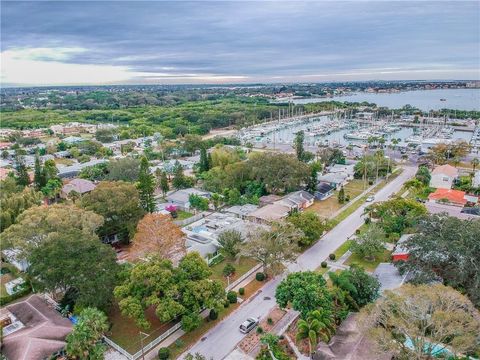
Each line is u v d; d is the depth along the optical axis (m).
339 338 45.84
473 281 50.06
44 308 52.94
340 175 122.31
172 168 136.38
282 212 89.38
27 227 61.28
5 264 71.06
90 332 42.25
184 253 64.75
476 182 111.44
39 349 43.78
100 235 75.12
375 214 85.50
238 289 61.22
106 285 50.78
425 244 54.62
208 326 51.72
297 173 105.31
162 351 45.09
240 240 69.81
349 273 54.31
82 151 178.38
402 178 126.12
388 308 40.31
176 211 97.38
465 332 36.88
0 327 46.22
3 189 99.38
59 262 52.19
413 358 39.72
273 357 44.53
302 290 48.47
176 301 48.28
